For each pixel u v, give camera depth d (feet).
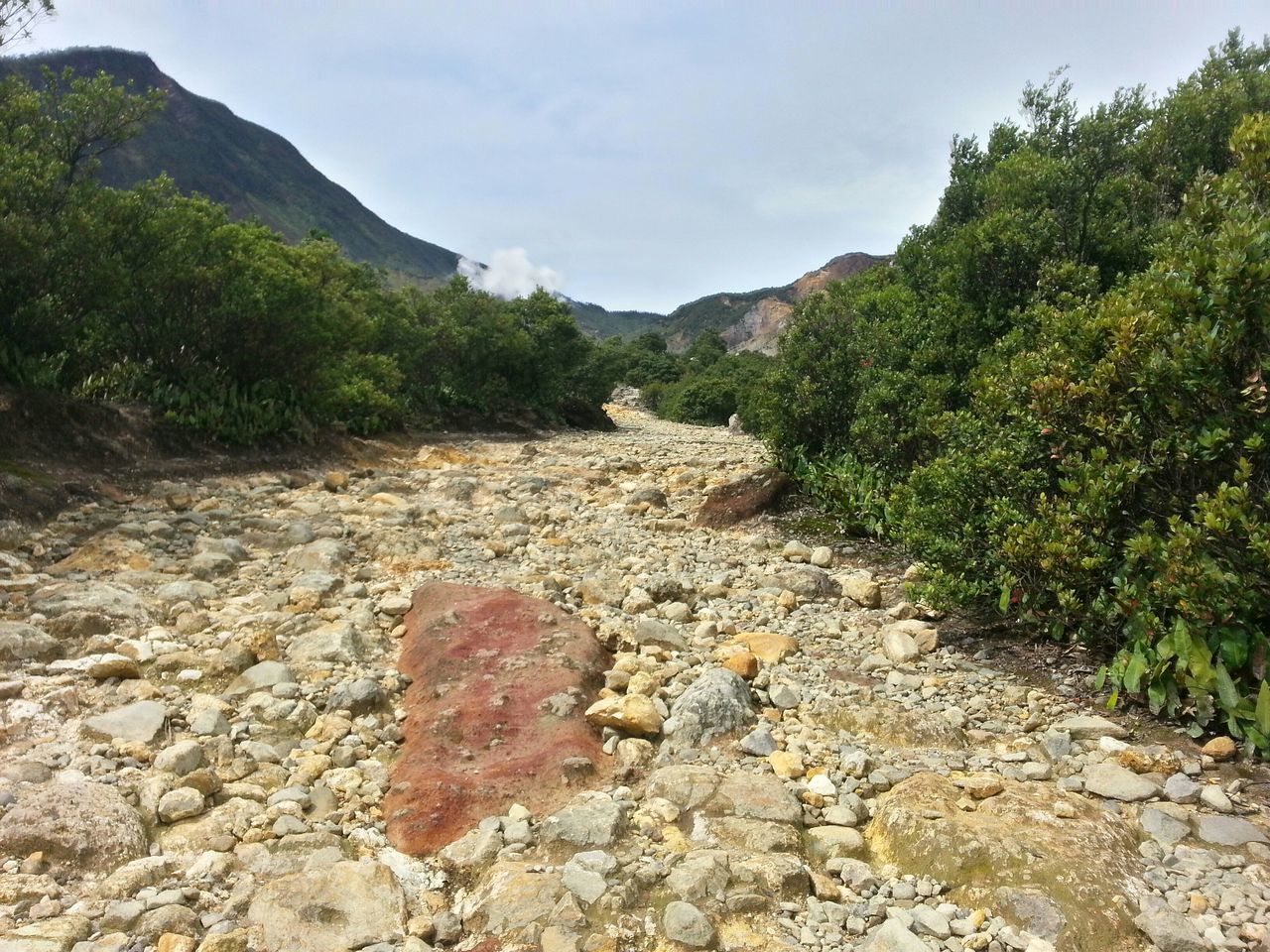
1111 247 30.86
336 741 15.52
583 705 16.39
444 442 62.08
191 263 39.29
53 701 15.38
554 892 10.83
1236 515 13.78
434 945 10.33
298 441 44.21
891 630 20.79
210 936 9.91
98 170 36.55
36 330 33.14
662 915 10.53
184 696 16.57
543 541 30.48
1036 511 19.17
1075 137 38.04
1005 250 31.01
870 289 46.47
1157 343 16.21
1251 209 16.07
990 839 11.56
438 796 13.26
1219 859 11.38
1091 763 14.25
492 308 84.33
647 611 23.07
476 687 16.97
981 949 9.97
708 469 46.73
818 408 37.27
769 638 20.47
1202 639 14.84
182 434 38.68
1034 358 20.03
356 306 56.24
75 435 33.14
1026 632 20.57
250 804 13.15
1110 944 9.95
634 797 13.57
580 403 99.91
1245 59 41.78
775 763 14.49
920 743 15.43
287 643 19.69
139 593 21.47
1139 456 17.06
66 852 11.38
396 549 27.32
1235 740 14.46
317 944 10.05
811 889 11.22
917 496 23.30
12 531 24.72
